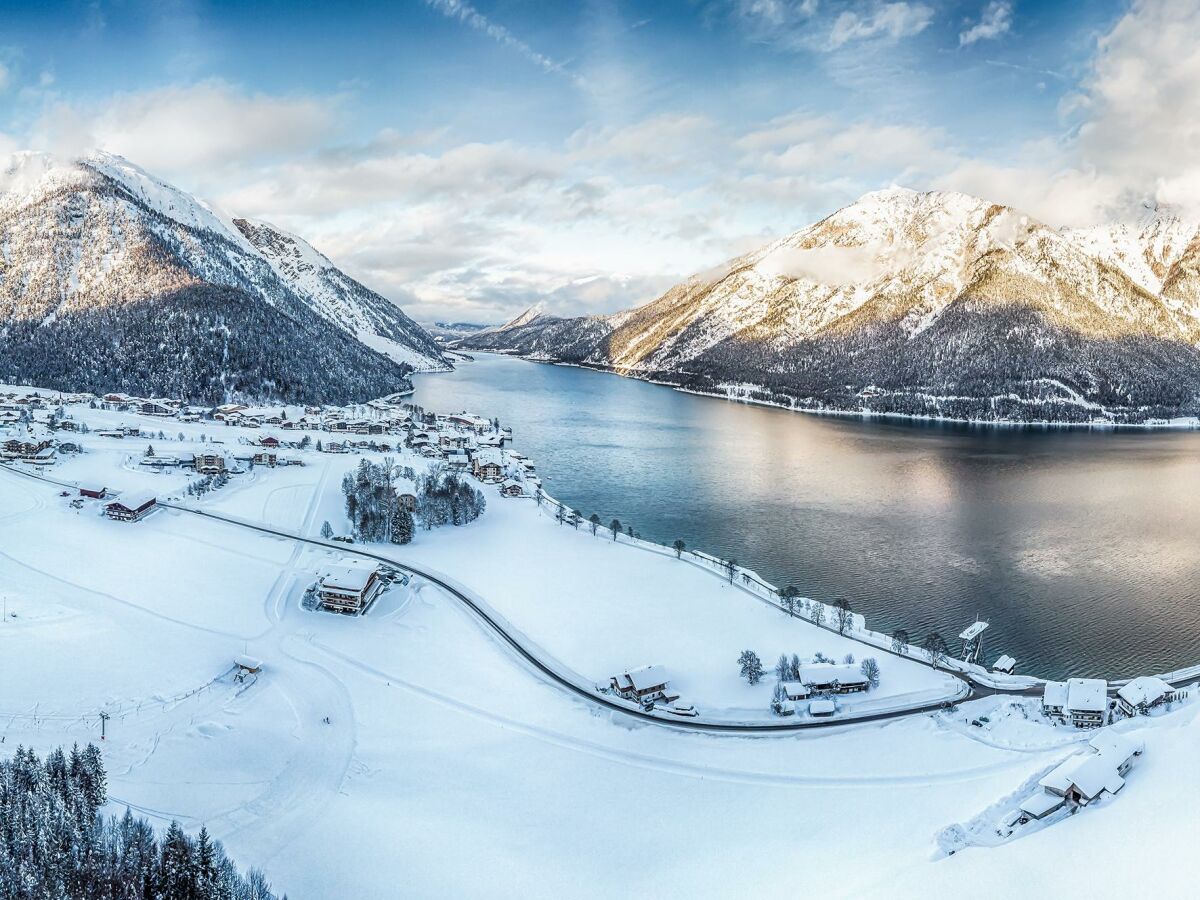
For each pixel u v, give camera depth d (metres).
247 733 92.38
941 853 71.50
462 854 73.75
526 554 159.75
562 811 82.31
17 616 115.06
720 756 94.56
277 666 109.44
